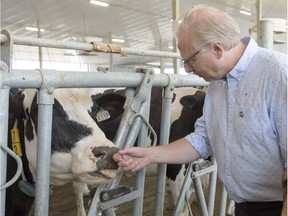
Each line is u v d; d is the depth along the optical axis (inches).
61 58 839.7
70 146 72.9
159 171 74.9
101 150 66.7
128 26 593.0
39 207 52.2
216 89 64.4
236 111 58.7
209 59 55.1
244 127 57.3
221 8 510.0
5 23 524.7
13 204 84.8
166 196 165.2
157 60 867.4
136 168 64.1
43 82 49.6
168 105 74.8
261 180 58.9
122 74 61.8
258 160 57.5
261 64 55.8
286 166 53.1
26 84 48.0
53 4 456.1
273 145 55.9
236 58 56.9
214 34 52.9
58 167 74.9
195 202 157.6
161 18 555.2
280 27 113.6
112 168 64.9
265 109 54.7
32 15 495.8
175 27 57.1
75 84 53.9
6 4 441.4
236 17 565.6
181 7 491.2
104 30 609.6
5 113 46.0
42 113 50.8
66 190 177.3
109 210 64.0
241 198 62.9
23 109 80.9
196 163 85.0
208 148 70.6
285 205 47.4
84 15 515.2
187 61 57.0
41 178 52.0
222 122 61.6
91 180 68.1
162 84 71.9
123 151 62.1
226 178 63.4
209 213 95.8
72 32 605.6
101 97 85.1
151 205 158.6
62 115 74.6
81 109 77.4
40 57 454.6
